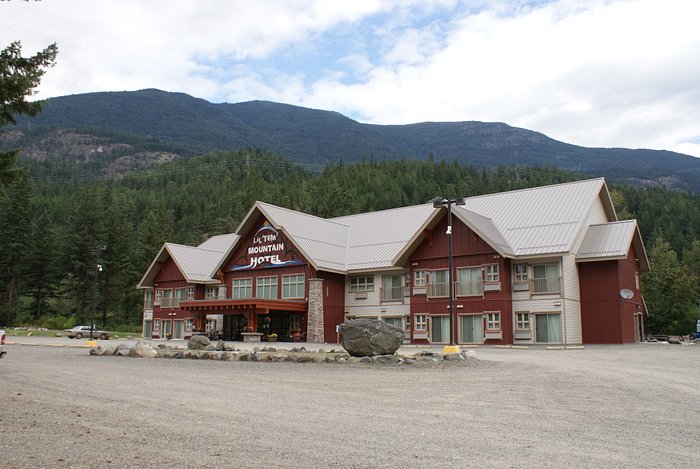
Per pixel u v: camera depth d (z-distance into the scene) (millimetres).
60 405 11117
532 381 15281
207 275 55594
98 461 7000
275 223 46688
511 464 6973
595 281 39312
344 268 45844
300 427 9102
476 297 39375
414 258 42688
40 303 86250
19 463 6879
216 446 7789
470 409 10930
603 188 43188
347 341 21844
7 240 78375
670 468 6895
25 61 13750
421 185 146750
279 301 43562
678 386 14242
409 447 7816
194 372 17672
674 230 113188
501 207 44312
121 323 84250
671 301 60125
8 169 13984
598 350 30062
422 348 34312
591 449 7793
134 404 11266
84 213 84938
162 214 126062
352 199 122688
